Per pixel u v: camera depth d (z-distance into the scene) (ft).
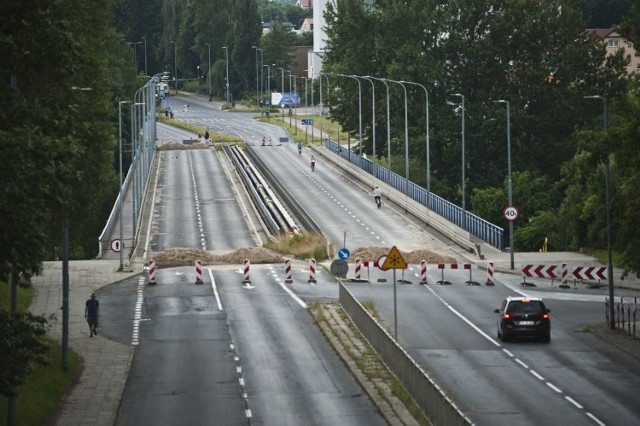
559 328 492.54
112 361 422.00
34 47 261.03
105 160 547.49
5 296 525.75
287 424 325.83
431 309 542.16
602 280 635.25
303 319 515.91
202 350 446.19
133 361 426.51
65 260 403.95
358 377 384.88
